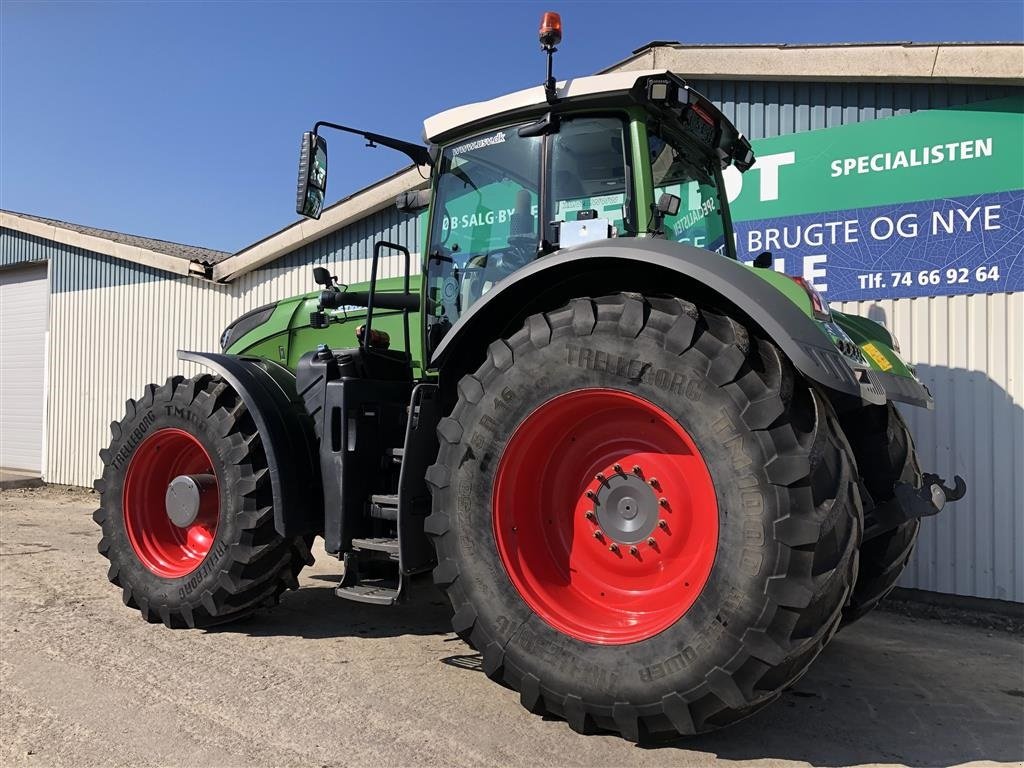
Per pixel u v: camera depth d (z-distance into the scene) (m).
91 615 4.19
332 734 2.66
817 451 2.33
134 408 4.20
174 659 3.47
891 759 2.59
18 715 2.82
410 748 2.55
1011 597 4.75
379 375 3.85
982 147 4.89
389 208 7.98
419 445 3.13
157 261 9.97
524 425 2.77
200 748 2.55
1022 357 4.74
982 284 4.89
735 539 2.33
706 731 2.44
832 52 5.29
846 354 2.76
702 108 3.52
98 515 4.18
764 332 2.62
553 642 2.62
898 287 5.19
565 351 2.70
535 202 3.46
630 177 3.22
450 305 3.68
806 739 2.73
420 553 3.12
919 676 3.51
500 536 2.78
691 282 2.75
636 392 2.56
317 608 4.47
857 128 5.35
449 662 3.47
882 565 3.27
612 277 2.94
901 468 3.21
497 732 2.69
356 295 4.17
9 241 12.33
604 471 2.81
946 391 4.99
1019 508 4.73
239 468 3.74
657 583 2.68
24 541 6.52
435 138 3.72
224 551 3.74
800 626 2.27
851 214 5.37
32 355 12.16
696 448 2.44
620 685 2.46
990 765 2.56
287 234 8.63
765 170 5.71
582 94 3.22
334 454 3.53
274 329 4.84
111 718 2.79
